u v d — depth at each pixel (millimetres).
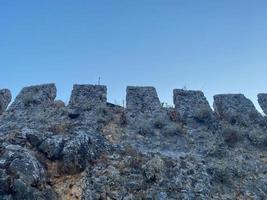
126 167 19938
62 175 19516
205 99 26344
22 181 17547
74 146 20188
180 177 19719
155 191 18750
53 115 24281
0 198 16984
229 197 19250
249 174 21016
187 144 22844
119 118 24594
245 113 25594
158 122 24047
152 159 20172
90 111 24656
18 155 18641
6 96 26516
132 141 22625
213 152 22234
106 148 21391
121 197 18297
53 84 26781
